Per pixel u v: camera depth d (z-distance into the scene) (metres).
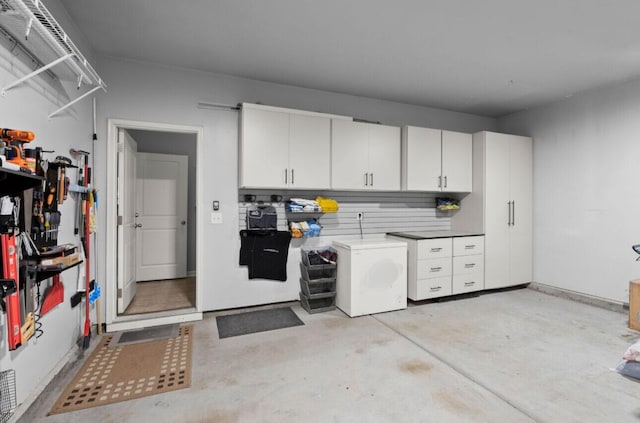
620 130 3.59
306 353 2.56
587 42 2.73
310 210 3.56
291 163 3.36
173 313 3.26
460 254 3.98
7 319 1.54
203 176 3.34
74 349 2.49
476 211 4.25
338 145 3.58
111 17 2.40
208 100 3.37
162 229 4.89
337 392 2.04
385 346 2.69
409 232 4.31
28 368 1.83
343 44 2.81
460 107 4.52
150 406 1.89
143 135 4.81
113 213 3.05
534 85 3.69
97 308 2.86
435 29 2.56
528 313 3.50
